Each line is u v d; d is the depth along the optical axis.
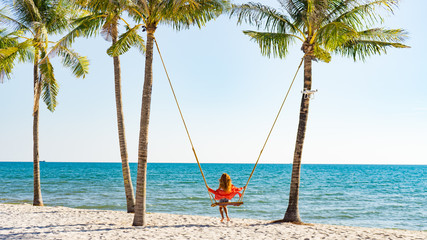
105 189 34.59
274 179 60.78
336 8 11.27
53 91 16.42
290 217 12.05
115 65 13.44
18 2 14.88
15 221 11.26
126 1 9.96
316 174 83.69
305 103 11.60
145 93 10.44
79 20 12.45
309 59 11.62
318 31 10.67
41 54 15.34
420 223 18.03
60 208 15.55
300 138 11.80
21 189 33.56
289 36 11.72
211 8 10.56
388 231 11.36
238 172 95.00
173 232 9.84
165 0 9.93
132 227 10.57
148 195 29.44
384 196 31.95
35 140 16.20
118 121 13.80
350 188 41.50
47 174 72.94
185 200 25.78
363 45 11.83
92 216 12.97
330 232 10.37
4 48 15.45
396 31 11.44
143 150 10.69
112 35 12.98
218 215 19.17
